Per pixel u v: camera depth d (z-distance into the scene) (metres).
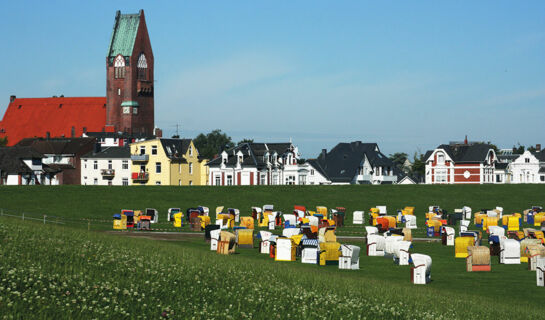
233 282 36.97
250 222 80.25
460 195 127.44
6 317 24.03
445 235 70.56
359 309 33.34
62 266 34.94
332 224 86.69
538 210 101.06
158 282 33.78
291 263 54.50
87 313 26.58
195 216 83.44
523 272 52.31
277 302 33.06
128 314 27.00
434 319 32.91
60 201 103.25
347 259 52.19
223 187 121.81
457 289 45.09
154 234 75.19
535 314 36.56
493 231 68.56
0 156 149.12
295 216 83.62
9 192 105.81
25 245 40.09
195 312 28.80
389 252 59.66
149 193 113.75
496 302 40.00
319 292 37.03
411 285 45.41
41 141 187.62
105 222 89.06
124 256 40.62
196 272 38.72
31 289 28.64
